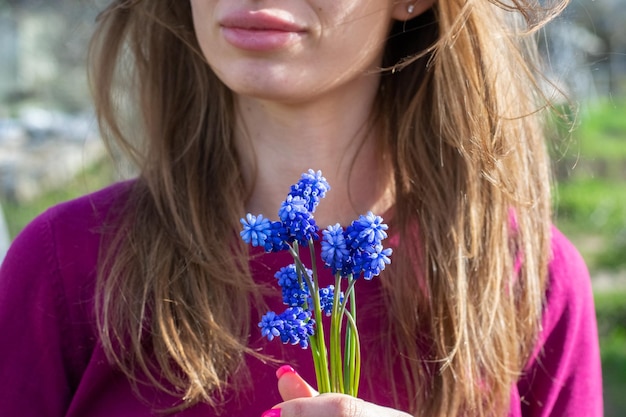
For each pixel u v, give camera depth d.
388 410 1.26
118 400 1.58
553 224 1.99
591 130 13.94
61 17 11.85
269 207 1.71
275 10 1.47
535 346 1.78
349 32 1.54
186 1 1.76
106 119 1.96
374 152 1.77
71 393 1.64
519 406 1.72
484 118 1.75
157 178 1.70
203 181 1.69
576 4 2.29
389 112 1.78
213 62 1.55
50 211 1.71
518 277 1.79
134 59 1.86
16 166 10.77
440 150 1.76
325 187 1.20
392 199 1.78
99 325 1.58
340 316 1.23
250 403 1.56
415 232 1.72
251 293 1.61
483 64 1.76
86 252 1.65
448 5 1.73
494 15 1.78
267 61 1.50
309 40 1.51
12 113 14.76
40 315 1.62
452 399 1.61
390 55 1.79
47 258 1.64
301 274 1.23
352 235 1.18
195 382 1.52
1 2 14.35
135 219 1.67
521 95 1.85
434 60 1.73
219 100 1.72
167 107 1.75
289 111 1.65
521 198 1.80
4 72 16.05
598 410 1.84
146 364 1.57
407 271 1.68
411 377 1.62
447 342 1.64
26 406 1.60
